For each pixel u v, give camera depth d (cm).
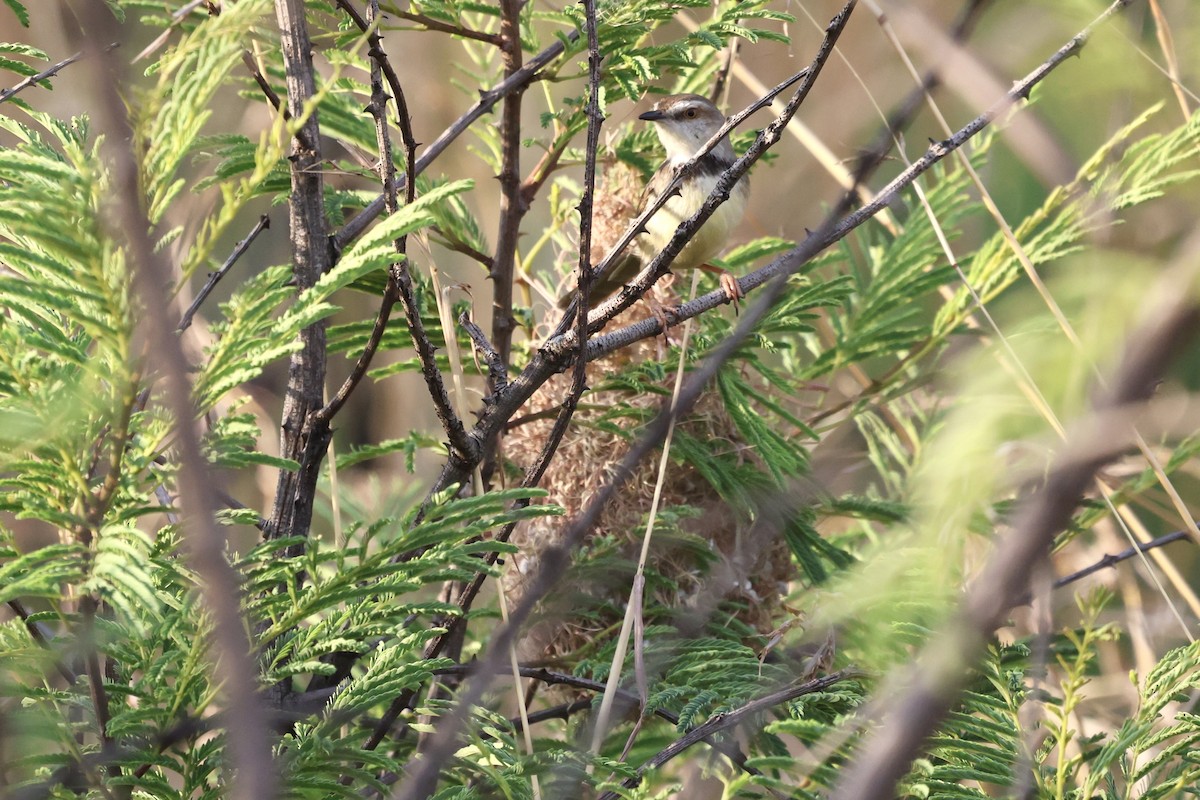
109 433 330
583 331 456
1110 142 420
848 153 748
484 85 729
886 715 356
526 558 612
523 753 486
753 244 746
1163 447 612
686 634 549
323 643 376
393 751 502
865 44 786
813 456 673
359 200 599
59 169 285
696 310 517
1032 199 731
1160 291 217
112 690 355
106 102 219
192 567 351
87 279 287
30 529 501
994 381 289
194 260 298
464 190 334
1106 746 452
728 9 573
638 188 702
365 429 893
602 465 619
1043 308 646
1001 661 471
